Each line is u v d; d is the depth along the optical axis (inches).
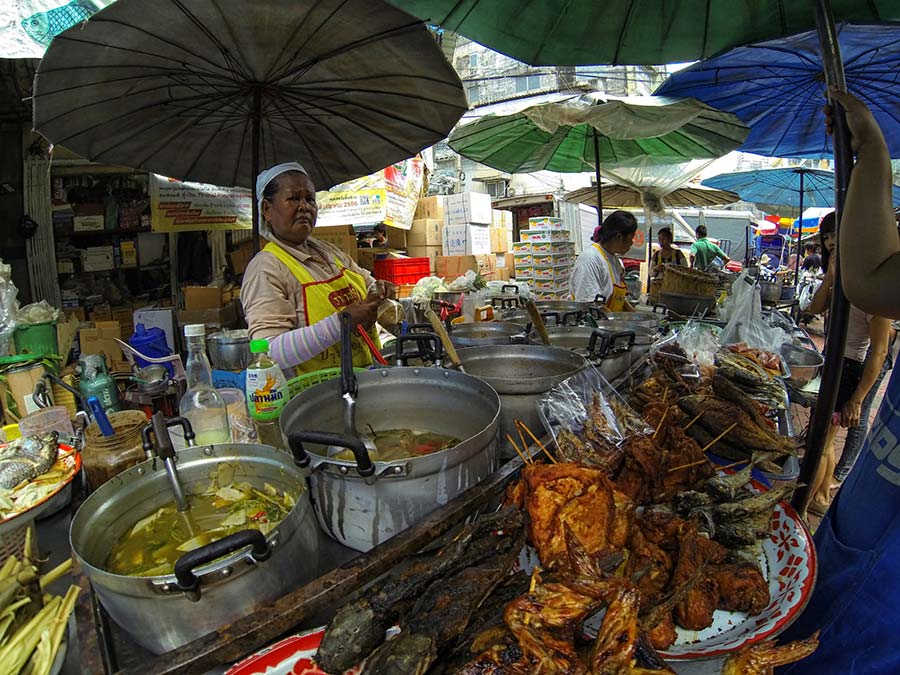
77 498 58.1
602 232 181.5
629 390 83.5
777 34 104.7
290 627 32.9
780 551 50.0
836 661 51.0
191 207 219.3
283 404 59.4
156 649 32.8
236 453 46.3
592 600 32.7
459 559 37.0
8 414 84.2
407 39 91.2
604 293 173.9
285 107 118.9
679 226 729.6
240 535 31.0
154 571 36.4
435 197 371.9
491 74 816.3
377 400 60.7
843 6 100.0
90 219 215.2
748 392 91.1
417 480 41.1
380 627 32.9
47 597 39.8
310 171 143.9
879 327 140.1
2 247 189.8
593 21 105.8
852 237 56.9
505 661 30.8
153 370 90.4
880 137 60.7
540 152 234.1
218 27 85.6
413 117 121.0
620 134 154.9
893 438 51.9
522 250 388.8
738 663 35.7
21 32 85.9
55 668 33.8
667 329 142.3
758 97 156.3
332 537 45.3
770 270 631.8
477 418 57.0
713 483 56.4
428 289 210.8
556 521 41.8
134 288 238.4
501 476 48.0
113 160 122.3
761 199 436.1
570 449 54.5
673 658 37.2
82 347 155.6
